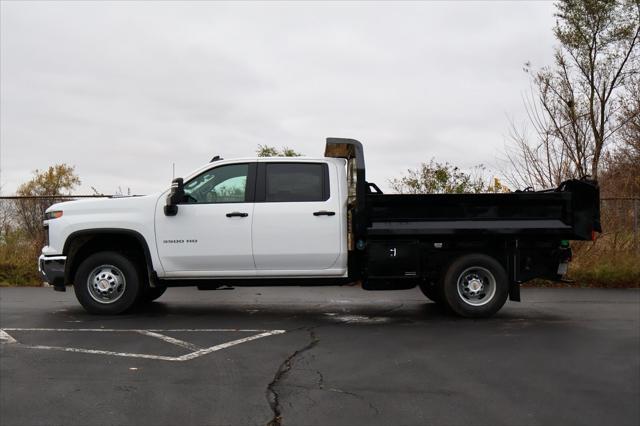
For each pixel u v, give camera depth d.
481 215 7.99
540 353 6.16
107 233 8.05
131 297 8.19
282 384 5.03
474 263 8.05
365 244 7.97
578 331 7.32
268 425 4.10
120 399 4.61
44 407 4.42
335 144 8.02
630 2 18.14
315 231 7.95
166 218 7.98
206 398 4.65
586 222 8.05
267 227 7.92
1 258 12.18
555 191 8.62
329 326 7.62
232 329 7.36
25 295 10.48
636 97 17.34
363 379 5.18
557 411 4.40
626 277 11.74
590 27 18.38
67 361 5.73
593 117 16.33
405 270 7.98
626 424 4.15
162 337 6.85
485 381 5.14
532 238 8.19
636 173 15.02
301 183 8.07
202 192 8.05
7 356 5.91
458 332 7.24
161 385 4.98
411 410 4.41
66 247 8.06
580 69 18.11
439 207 7.96
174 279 8.07
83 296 8.18
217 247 7.92
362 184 7.73
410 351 6.22
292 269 8.03
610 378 5.25
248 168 8.10
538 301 9.91
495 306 8.06
